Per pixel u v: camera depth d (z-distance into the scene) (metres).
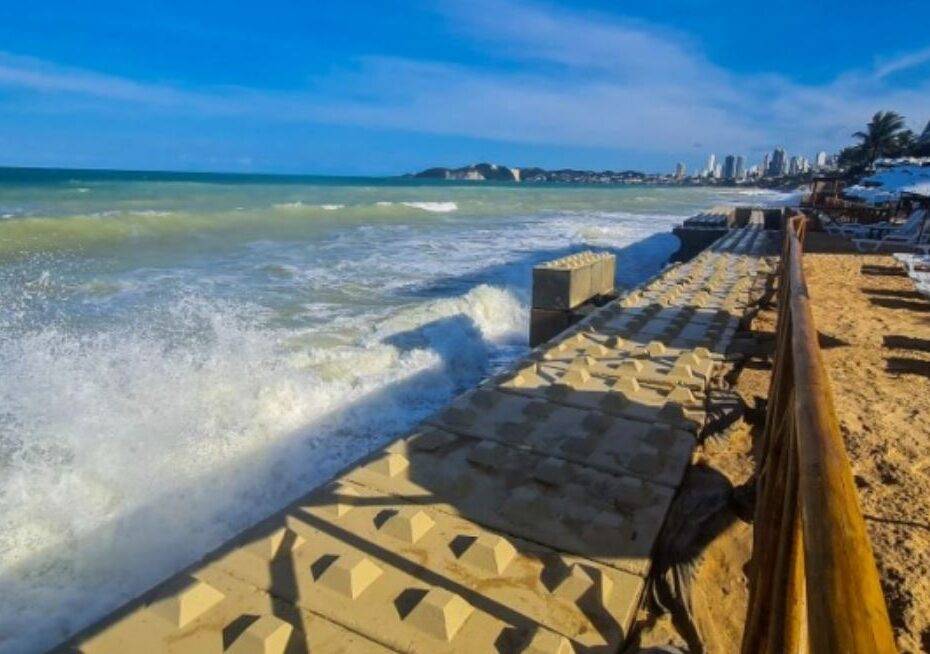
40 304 8.59
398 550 2.68
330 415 5.81
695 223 20.31
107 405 5.32
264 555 2.61
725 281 10.33
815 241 18.64
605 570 2.56
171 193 31.38
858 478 3.62
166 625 2.21
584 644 2.19
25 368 5.95
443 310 9.19
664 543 2.81
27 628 3.23
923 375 5.69
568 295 8.25
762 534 1.89
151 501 4.33
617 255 17.86
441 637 2.18
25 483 4.20
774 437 2.28
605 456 3.59
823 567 0.88
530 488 3.20
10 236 13.91
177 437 5.04
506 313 10.15
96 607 3.44
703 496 3.20
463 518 2.96
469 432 3.89
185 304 8.98
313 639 2.17
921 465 3.78
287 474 4.90
